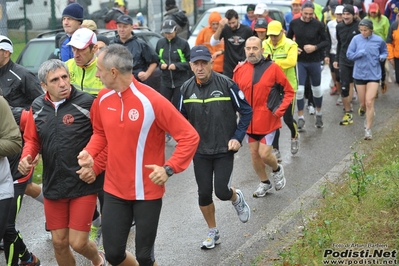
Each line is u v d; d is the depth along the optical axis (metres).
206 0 28.62
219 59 15.48
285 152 12.55
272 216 8.96
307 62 13.93
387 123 14.05
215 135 7.71
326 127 14.46
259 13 16.19
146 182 5.88
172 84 13.52
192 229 8.72
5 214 6.50
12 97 7.88
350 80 14.57
